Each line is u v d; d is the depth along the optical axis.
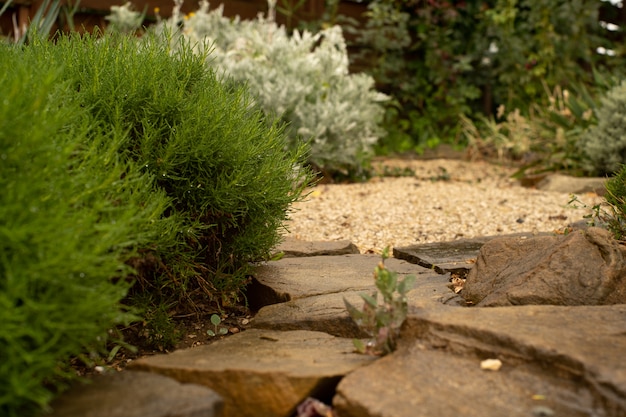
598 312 2.38
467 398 1.90
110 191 2.30
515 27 10.14
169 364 2.19
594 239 2.89
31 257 1.82
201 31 6.88
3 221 1.79
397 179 6.97
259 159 3.07
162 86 2.95
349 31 9.19
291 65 6.45
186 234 2.82
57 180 2.00
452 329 2.21
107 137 2.64
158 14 7.64
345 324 2.67
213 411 1.82
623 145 6.40
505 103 10.30
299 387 2.03
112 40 3.24
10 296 1.74
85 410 1.78
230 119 2.89
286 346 2.46
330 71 6.75
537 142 7.93
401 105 10.05
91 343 2.20
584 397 1.86
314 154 6.30
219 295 3.14
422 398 1.89
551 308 2.42
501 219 5.04
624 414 1.76
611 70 10.59
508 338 2.09
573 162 7.00
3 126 1.86
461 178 7.23
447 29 9.98
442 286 3.14
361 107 6.86
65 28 7.00
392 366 2.10
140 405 1.80
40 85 2.15
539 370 1.99
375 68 9.57
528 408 1.84
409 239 4.58
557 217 5.04
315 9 9.11
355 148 6.58
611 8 10.83
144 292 2.82
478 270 3.14
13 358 1.70
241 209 3.00
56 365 2.03
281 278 3.27
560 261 2.81
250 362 2.20
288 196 3.15
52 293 1.84
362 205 5.48
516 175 7.10
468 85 10.28
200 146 2.78
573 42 10.00
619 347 2.04
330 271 3.44
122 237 2.08
